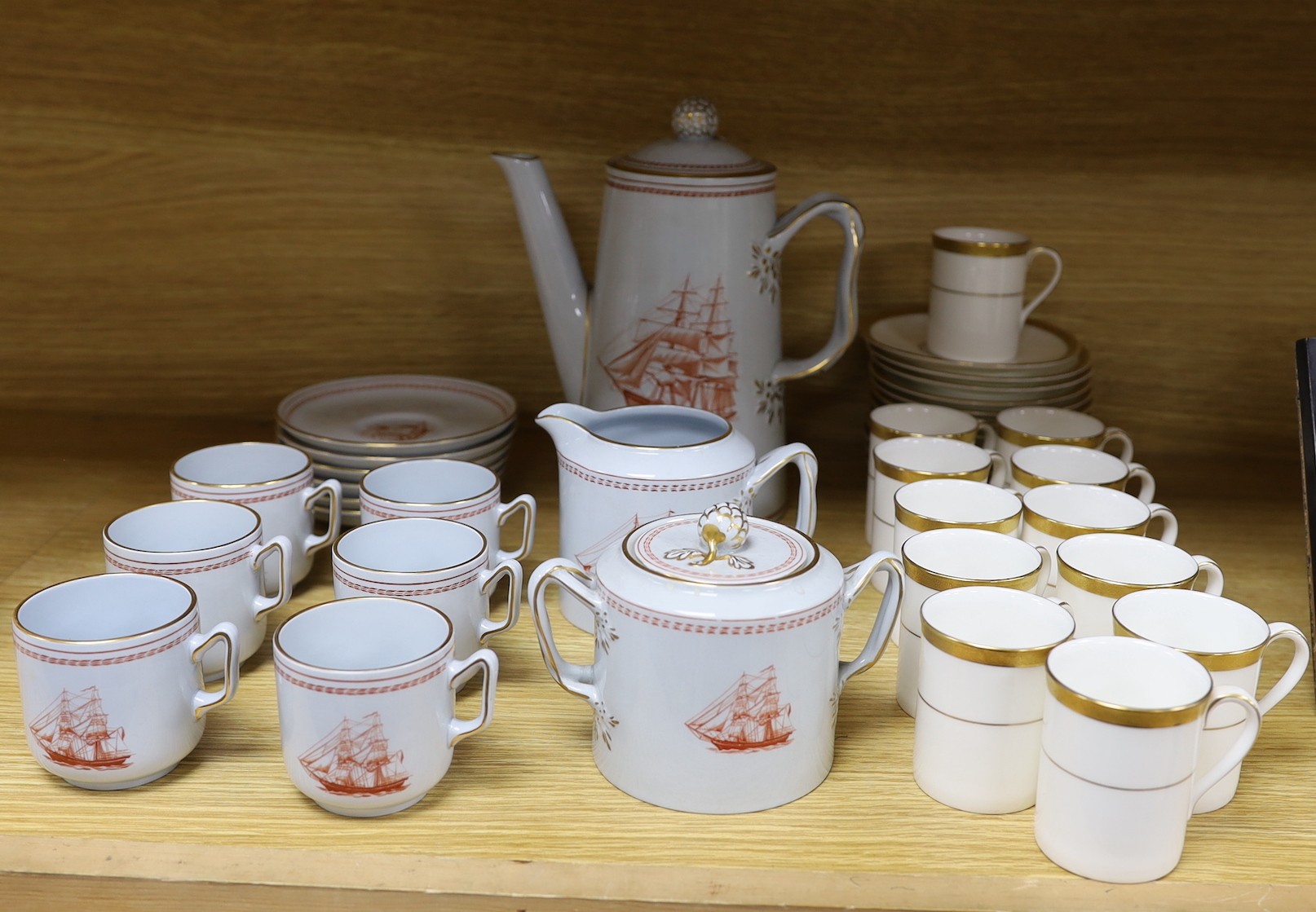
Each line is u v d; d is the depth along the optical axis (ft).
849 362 3.94
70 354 4.00
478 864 2.03
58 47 3.62
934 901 2.01
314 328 3.97
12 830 2.08
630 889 2.02
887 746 2.43
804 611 2.12
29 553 3.09
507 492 3.59
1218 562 3.23
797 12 3.55
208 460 3.04
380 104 3.70
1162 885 2.01
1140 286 3.81
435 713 2.12
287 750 2.11
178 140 3.74
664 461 2.64
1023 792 2.20
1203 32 3.51
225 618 2.54
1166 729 1.92
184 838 2.07
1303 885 2.02
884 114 3.66
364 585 2.45
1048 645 2.12
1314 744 2.45
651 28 3.58
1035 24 3.54
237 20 3.60
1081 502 2.90
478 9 3.59
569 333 3.31
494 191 3.80
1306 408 2.83
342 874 2.03
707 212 3.05
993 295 3.41
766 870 2.02
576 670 2.33
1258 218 3.70
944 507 2.89
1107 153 3.67
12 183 3.78
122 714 2.13
